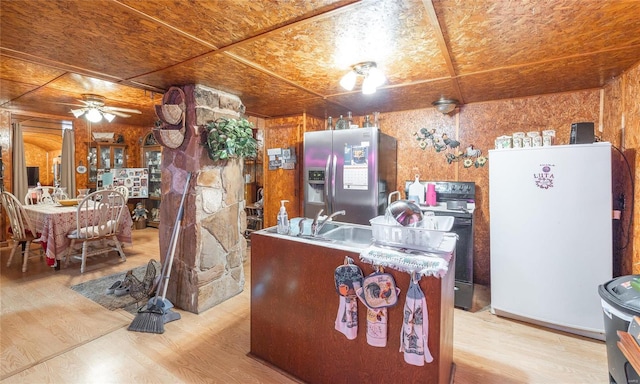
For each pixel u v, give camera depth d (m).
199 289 2.58
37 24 1.55
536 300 2.37
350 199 3.23
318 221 2.08
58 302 2.74
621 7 1.37
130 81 2.50
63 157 5.38
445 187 3.20
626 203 2.28
